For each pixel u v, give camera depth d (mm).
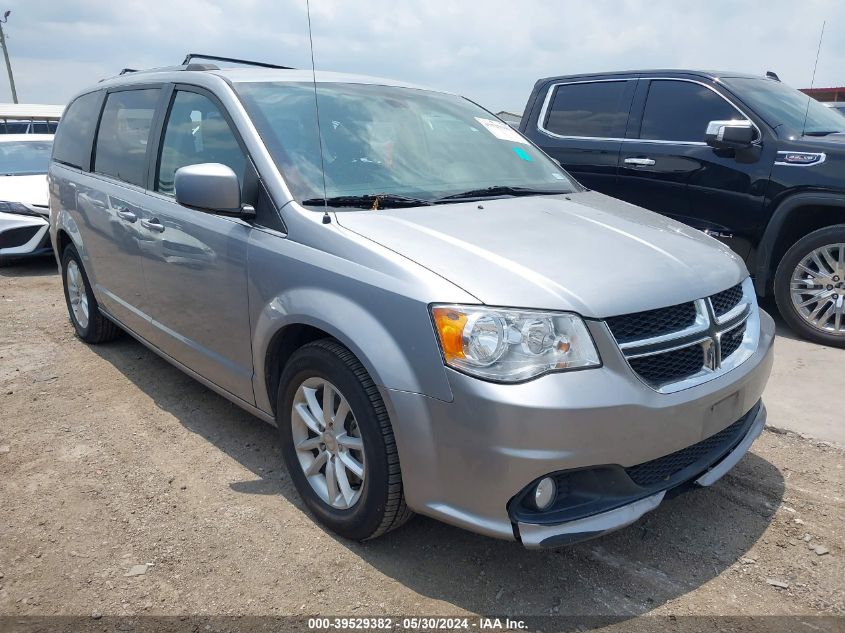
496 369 2236
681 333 2482
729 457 2766
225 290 3188
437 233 2680
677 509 3029
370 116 3521
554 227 2885
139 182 4012
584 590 2523
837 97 7023
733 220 5453
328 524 2838
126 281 4199
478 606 2445
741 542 2797
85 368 4762
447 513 2381
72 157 5082
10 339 5434
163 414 4020
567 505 2354
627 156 6023
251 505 3074
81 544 2812
